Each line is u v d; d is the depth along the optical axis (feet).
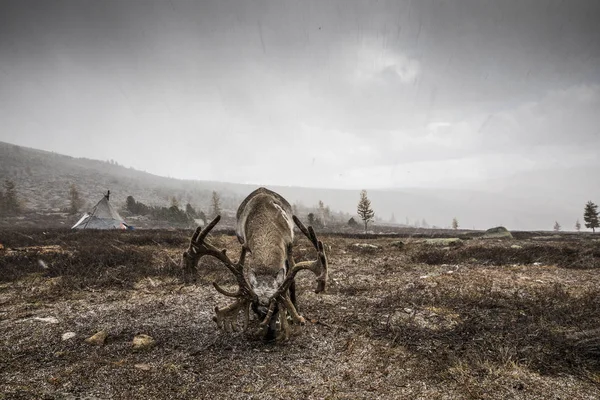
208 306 20.97
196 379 12.23
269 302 12.86
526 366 12.69
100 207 90.53
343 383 11.90
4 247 45.09
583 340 14.05
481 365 12.75
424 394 11.14
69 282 26.00
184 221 169.78
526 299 21.31
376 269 33.42
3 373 12.68
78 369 12.96
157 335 16.34
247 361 13.58
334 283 26.96
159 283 26.78
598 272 30.35
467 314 18.69
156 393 11.37
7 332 16.89
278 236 15.33
